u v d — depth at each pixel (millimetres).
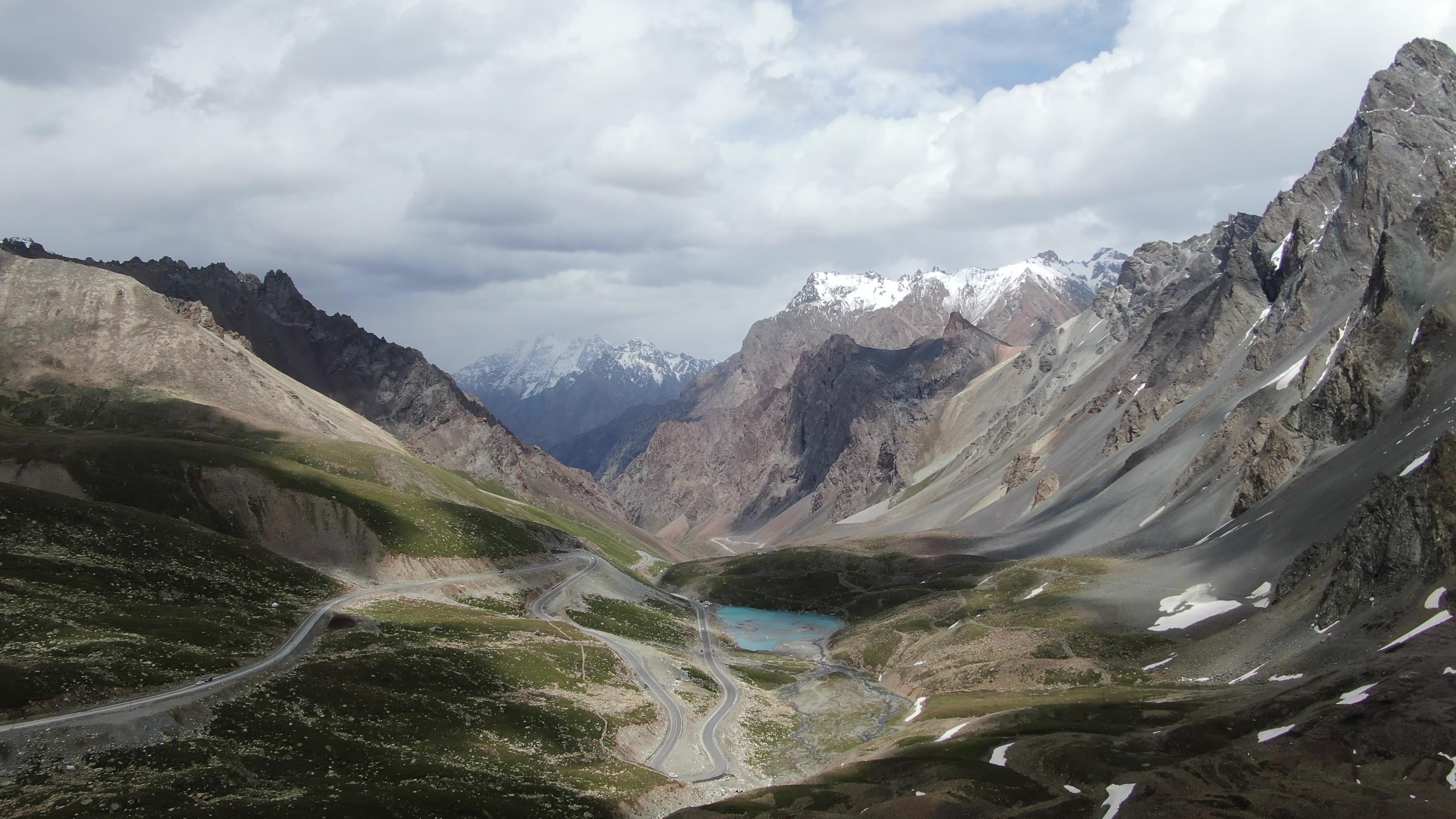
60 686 98250
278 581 173250
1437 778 88312
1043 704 142125
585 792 107500
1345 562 146625
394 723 114500
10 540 143625
